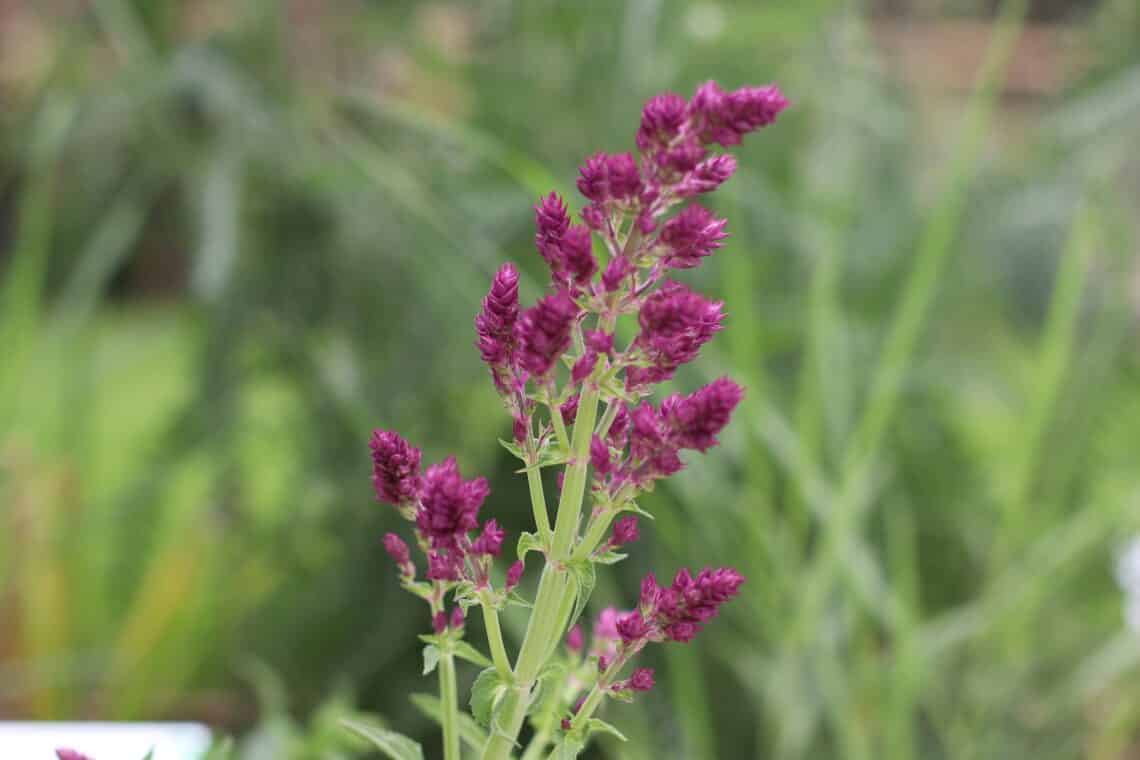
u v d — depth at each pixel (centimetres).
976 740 120
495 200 123
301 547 142
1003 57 117
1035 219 143
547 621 59
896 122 149
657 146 58
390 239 129
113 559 142
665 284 58
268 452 154
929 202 145
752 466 113
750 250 132
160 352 227
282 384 146
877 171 147
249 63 132
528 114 134
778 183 144
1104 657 124
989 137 158
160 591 132
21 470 135
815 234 130
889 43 159
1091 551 134
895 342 112
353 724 61
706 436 58
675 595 60
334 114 139
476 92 138
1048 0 174
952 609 141
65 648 132
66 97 137
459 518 58
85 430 138
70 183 140
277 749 81
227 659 133
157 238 163
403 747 61
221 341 134
